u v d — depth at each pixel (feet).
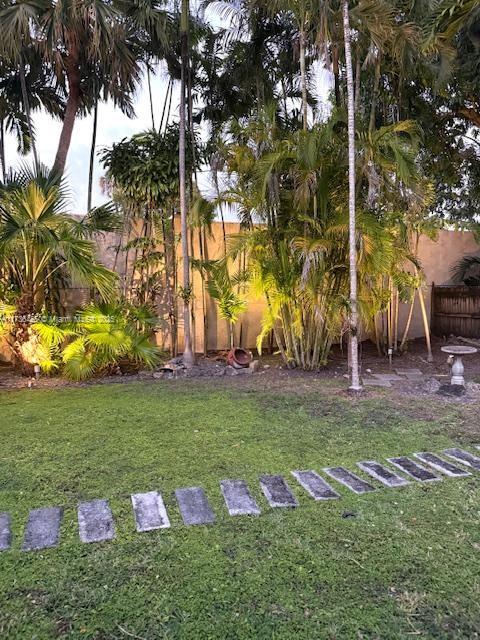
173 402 14.30
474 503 7.64
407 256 18.49
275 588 5.49
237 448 10.24
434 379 17.33
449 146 27.61
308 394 15.23
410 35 15.74
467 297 26.58
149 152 20.27
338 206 17.10
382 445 10.43
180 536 6.62
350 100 14.20
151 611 5.12
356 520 7.08
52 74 21.68
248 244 17.47
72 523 7.00
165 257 21.44
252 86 21.95
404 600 5.28
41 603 5.25
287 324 19.30
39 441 10.73
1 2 17.42
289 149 16.16
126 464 9.33
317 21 15.78
